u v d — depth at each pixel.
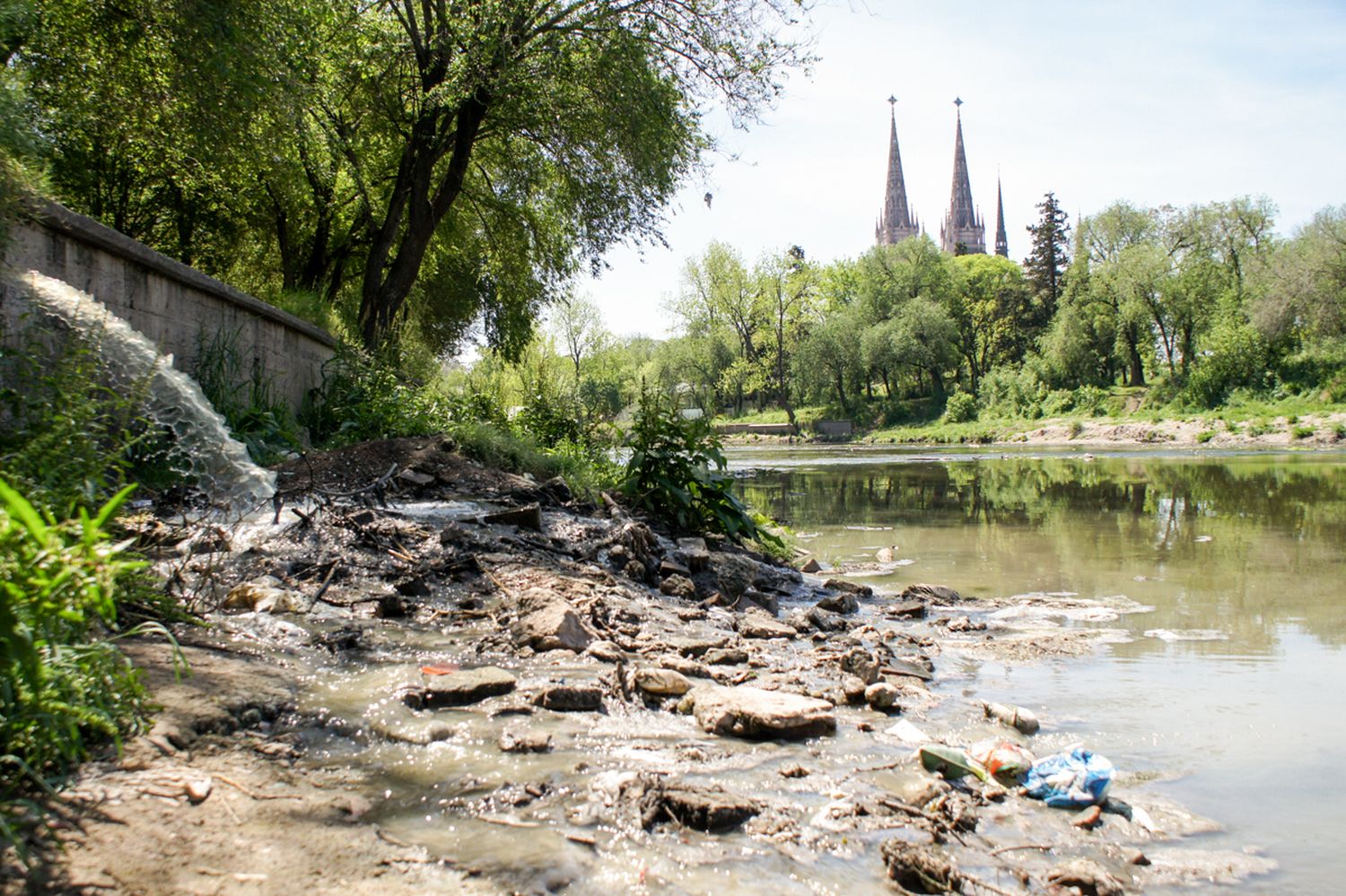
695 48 17.11
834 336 73.19
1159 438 48.06
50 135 12.48
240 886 2.06
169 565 4.74
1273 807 3.10
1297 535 10.61
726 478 9.31
